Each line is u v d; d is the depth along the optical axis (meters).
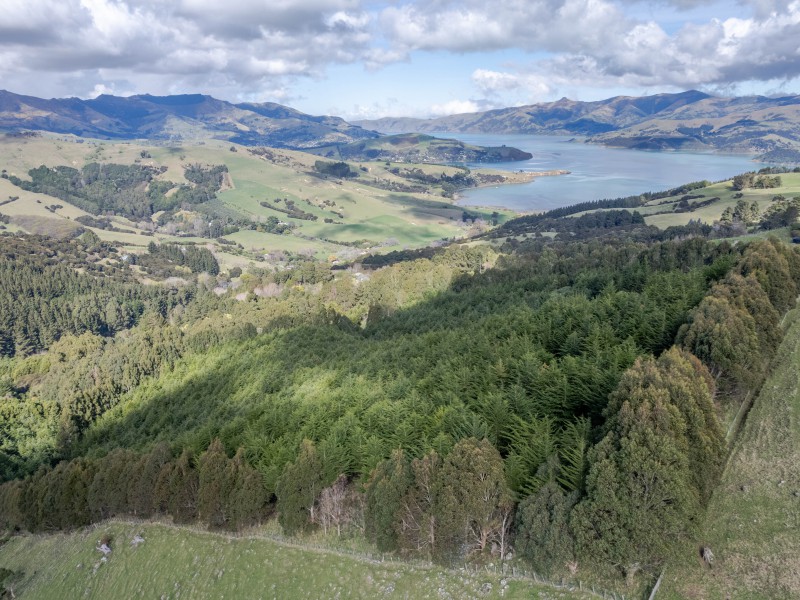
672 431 32.22
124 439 96.12
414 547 38.31
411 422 48.31
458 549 37.00
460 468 35.84
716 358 43.81
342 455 47.28
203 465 50.38
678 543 31.23
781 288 60.44
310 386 77.81
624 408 33.66
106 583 51.28
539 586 33.34
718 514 35.28
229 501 48.25
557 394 46.03
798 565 30.44
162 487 54.06
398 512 37.81
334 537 44.16
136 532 56.03
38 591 55.25
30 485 67.69
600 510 30.81
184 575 47.28
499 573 35.12
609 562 30.98
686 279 72.94
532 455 38.53
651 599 30.44
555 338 61.91
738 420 43.97
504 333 69.00
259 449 54.91
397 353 81.25
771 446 40.00
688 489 30.86
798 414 42.34
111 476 59.44
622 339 56.66
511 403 46.59
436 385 57.34
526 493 35.94
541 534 32.50
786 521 33.44
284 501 44.50
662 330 53.53
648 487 29.98
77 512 61.69
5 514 71.56
